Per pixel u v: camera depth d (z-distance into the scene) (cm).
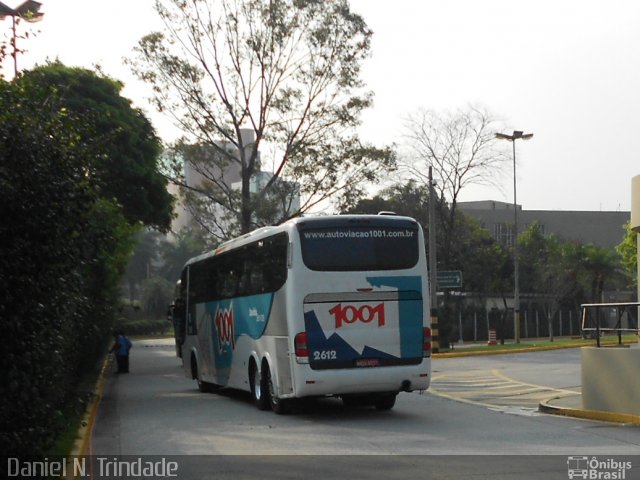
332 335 1570
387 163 4266
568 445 1252
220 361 2153
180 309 2783
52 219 827
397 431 1430
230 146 4700
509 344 4706
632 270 6281
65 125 946
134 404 2027
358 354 1576
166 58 4122
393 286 1605
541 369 2931
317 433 1417
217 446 1293
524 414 1680
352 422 1565
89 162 991
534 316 6109
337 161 4191
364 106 4250
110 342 4484
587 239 8925
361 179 4266
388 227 1622
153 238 10475
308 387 1554
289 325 1578
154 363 4128
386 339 1591
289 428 1489
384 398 1762
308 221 1597
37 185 817
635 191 1998
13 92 909
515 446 1245
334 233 1599
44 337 851
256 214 4169
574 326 6297
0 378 776
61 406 1266
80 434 1324
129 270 10331
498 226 8538
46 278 834
